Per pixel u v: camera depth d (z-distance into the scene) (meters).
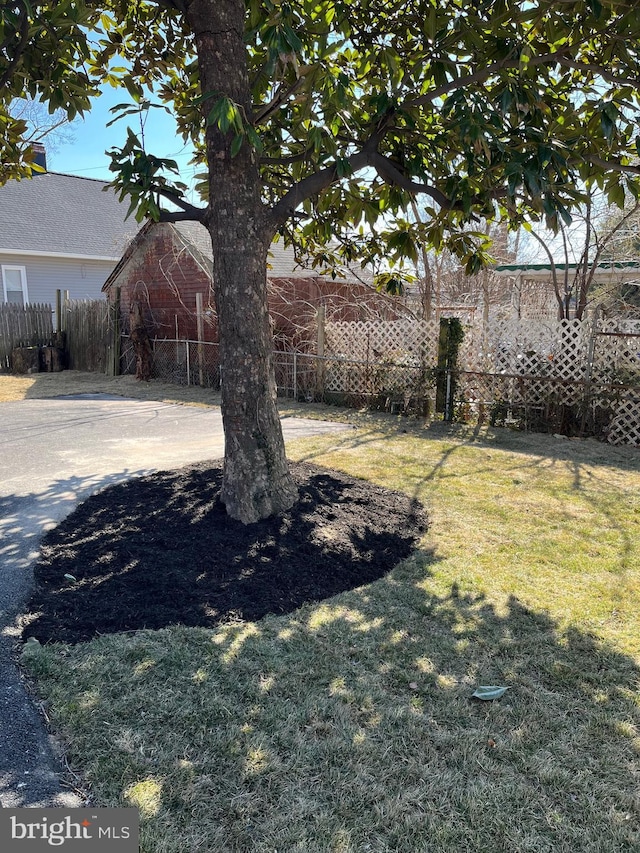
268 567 3.20
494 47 3.44
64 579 3.06
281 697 2.20
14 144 4.29
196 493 4.28
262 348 3.69
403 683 2.30
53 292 18.67
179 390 11.08
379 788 1.78
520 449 6.30
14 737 1.95
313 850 1.56
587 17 3.20
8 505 4.29
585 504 4.48
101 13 4.49
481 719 2.11
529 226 4.17
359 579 3.20
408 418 8.16
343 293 12.86
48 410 8.96
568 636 2.67
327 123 3.26
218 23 3.26
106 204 21.45
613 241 9.38
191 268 11.84
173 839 1.58
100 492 4.50
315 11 3.87
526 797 1.76
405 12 4.11
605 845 1.60
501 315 12.91
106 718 2.05
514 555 3.55
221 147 3.35
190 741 1.95
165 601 2.85
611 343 6.70
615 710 2.17
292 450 6.11
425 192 3.73
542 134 3.05
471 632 2.69
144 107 3.27
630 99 3.62
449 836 1.62
